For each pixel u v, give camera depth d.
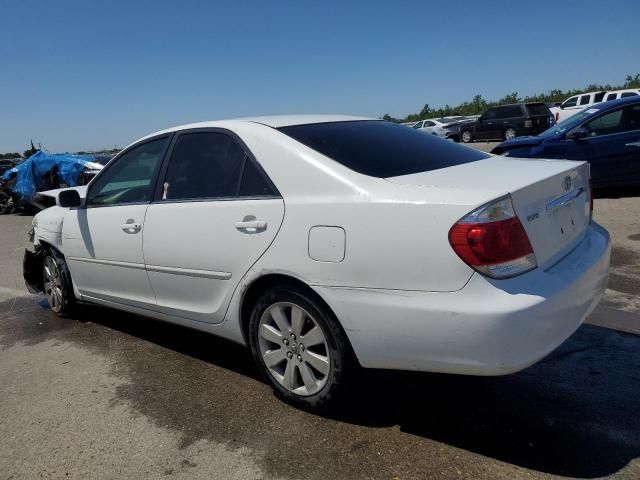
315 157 2.94
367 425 2.93
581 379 3.30
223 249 3.22
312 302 2.86
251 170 3.18
